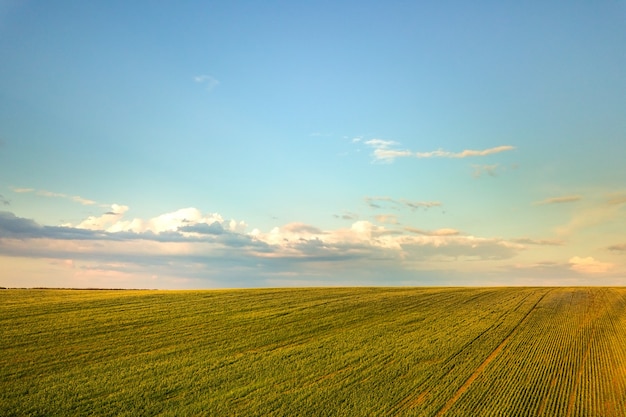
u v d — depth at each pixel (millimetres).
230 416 22641
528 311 54375
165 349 33781
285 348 35188
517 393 26203
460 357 33375
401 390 26469
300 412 23234
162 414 22703
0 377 26828
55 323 39625
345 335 39875
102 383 26531
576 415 23375
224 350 34062
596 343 38250
